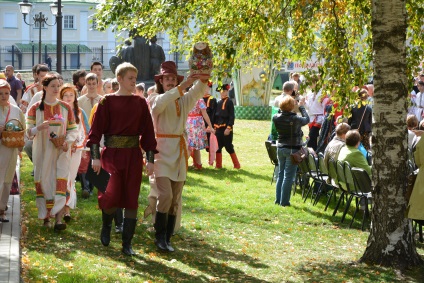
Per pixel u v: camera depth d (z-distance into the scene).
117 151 8.28
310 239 10.26
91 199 11.80
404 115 8.52
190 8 10.46
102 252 8.68
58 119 9.34
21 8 32.38
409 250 8.56
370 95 15.04
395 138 8.48
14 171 9.41
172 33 10.75
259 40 10.76
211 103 17.14
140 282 7.52
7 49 71.00
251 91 32.53
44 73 13.79
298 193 13.91
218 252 9.12
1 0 71.31
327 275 8.21
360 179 10.91
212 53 9.27
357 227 11.27
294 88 14.23
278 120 12.50
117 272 7.84
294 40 11.45
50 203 9.44
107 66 68.31
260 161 18.64
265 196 13.52
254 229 10.77
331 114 11.59
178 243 9.45
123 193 8.34
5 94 9.20
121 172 8.27
